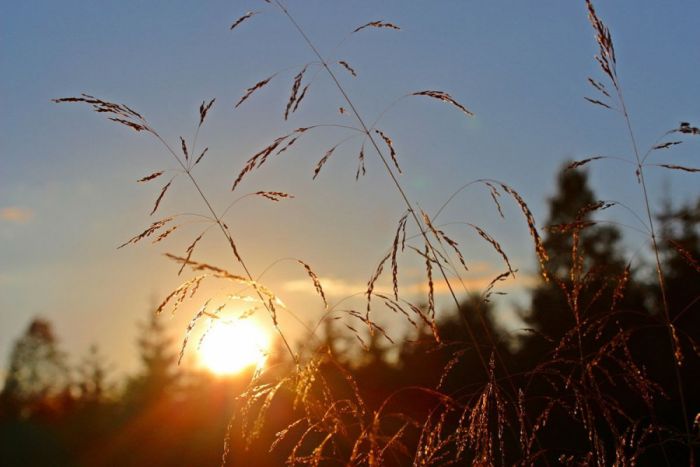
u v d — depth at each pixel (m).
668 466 2.34
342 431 2.29
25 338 34.41
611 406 2.38
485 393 2.35
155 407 19.62
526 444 2.38
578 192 14.84
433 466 2.43
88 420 23.52
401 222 2.51
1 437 23.47
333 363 2.35
